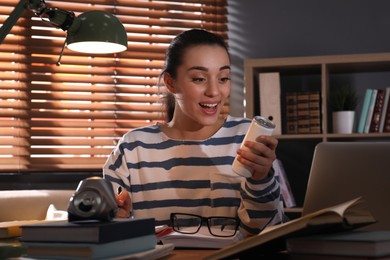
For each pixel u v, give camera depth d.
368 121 3.49
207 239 1.40
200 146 1.82
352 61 3.42
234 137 1.84
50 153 3.60
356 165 1.55
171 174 1.80
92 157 3.65
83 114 3.67
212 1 3.90
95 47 2.13
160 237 1.42
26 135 3.57
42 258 1.02
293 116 3.55
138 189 1.82
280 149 3.85
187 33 1.76
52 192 2.83
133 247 1.07
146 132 1.88
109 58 3.75
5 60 3.58
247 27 3.95
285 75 3.87
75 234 0.99
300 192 3.82
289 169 3.84
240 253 1.04
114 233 1.01
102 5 3.78
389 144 1.56
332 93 3.67
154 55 3.81
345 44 3.87
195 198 1.78
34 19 3.62
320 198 1.55
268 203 1.49
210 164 1.80
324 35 3.89
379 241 0.98
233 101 3.92
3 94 3.58
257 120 1.41
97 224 1.01
